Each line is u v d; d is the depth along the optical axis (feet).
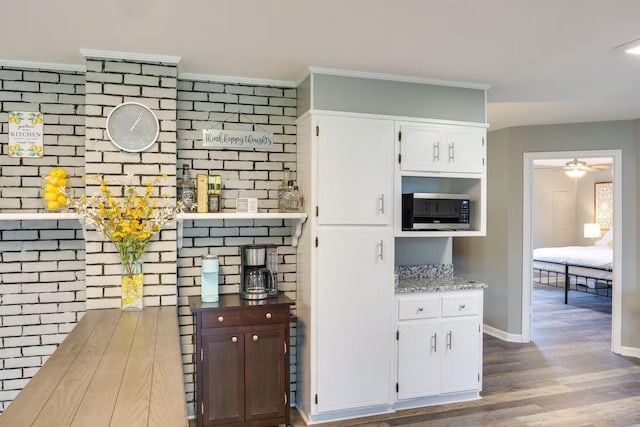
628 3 7.07
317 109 10.50
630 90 12.22
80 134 10.31
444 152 11.52
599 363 15.15
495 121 16.37
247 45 8.95
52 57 9.66
